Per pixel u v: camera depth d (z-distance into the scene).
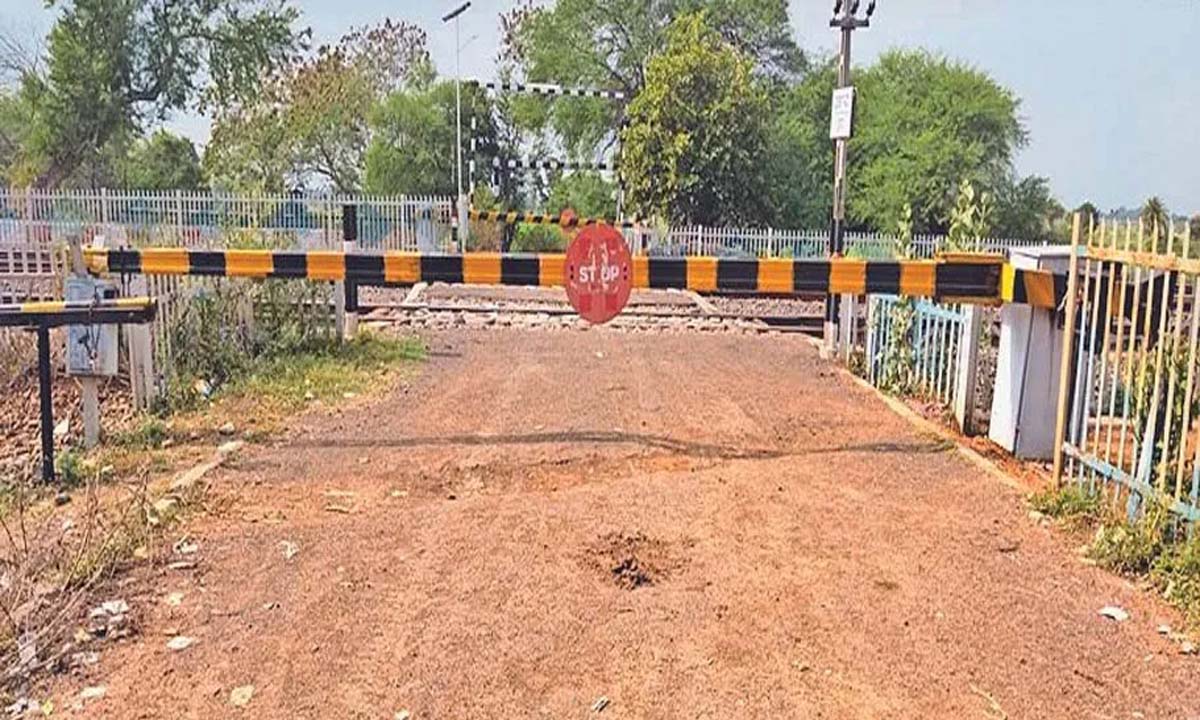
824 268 6.45
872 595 3.95
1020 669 3.38
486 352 10.07
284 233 16.91
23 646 3.35
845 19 10.62
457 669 3.30
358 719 3.00
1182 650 3.54
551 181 39.03
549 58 39.41
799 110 37.56
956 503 5.15
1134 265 4.70
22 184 38.31
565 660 3.37
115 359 6.54
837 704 3.13
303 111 43.53
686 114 29.88
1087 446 5.27
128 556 4.22
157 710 3.04
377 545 4.42
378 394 7.84
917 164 34.16
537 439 6.43
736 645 3.50
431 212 27.12
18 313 5.64
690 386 8.39
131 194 28.88
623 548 4.41
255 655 3.39
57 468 5.83
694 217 30.14
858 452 6.18
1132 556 4.27
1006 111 36.91
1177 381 4.41
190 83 40.53
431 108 39.19
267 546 4.40
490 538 4.52
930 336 7.81
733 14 37.84
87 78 37.84
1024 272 5.98
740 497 5.18
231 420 6.91
